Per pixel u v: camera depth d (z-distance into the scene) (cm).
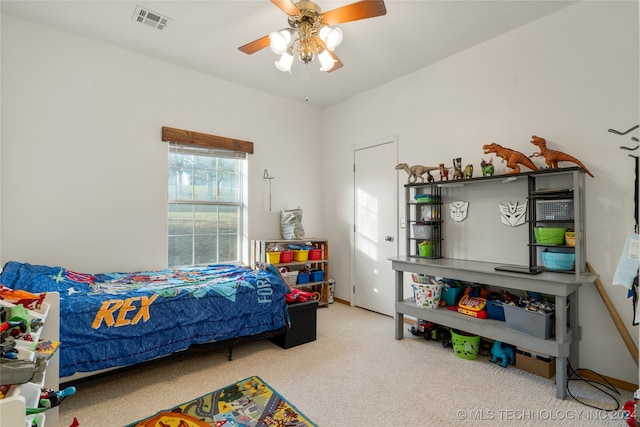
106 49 305
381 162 397
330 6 245
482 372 247
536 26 267
